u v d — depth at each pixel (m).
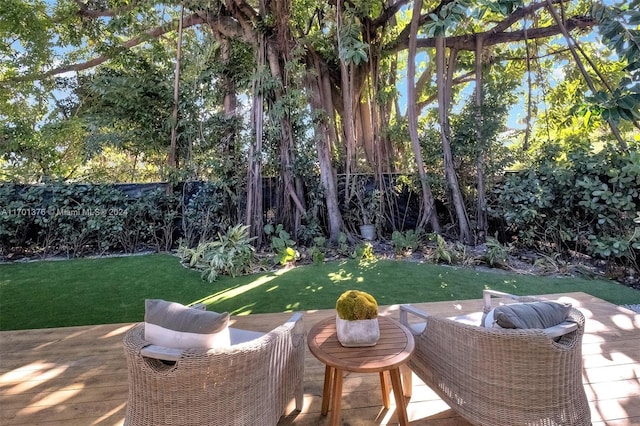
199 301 3.41
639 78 2.82
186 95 5.84
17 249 5.31
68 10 6.26
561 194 4.71
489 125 5.54
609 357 2.17
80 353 2.34
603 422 1.63
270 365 1.39
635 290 3.62
